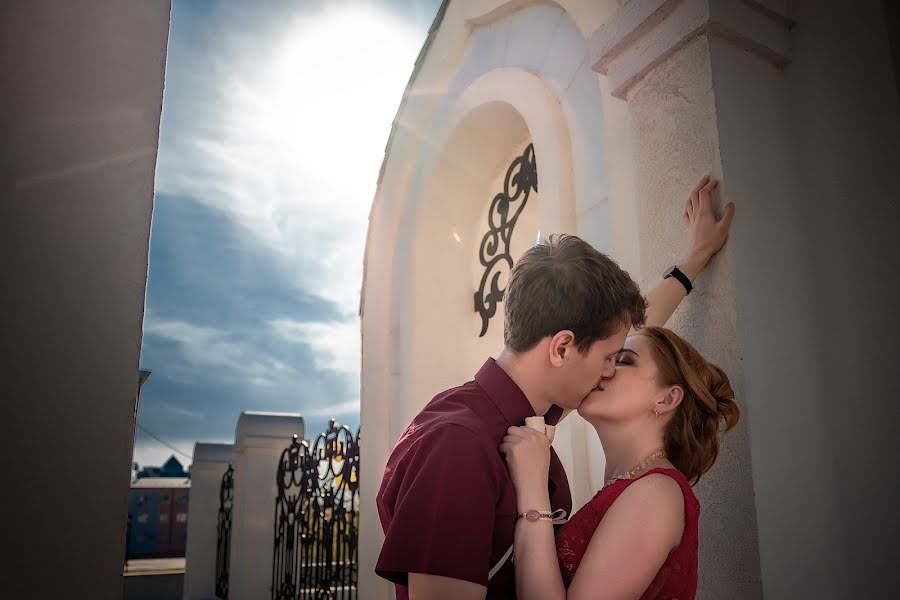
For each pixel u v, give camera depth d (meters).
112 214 1.23
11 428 1.08
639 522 1.53
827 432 2.15
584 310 1.56
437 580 1.35
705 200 2.19
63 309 1.16
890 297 2.08
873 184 2.16
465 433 1.48
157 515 25.30
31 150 1.20
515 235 4.56
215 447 10.24
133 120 1.29
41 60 1.25
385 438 4.84
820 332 2.24
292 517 7.28
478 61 4.46
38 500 1.08
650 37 2.49
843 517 2.10
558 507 1.74
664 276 2.18
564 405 1.71
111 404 1.15
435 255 4.83
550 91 3.62
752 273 2.14
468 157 4.65
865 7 2.26
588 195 3.23
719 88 2.24
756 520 1.92
